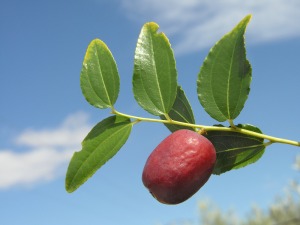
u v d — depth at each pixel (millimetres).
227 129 151
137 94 150
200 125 153
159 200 141
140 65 149
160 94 150
